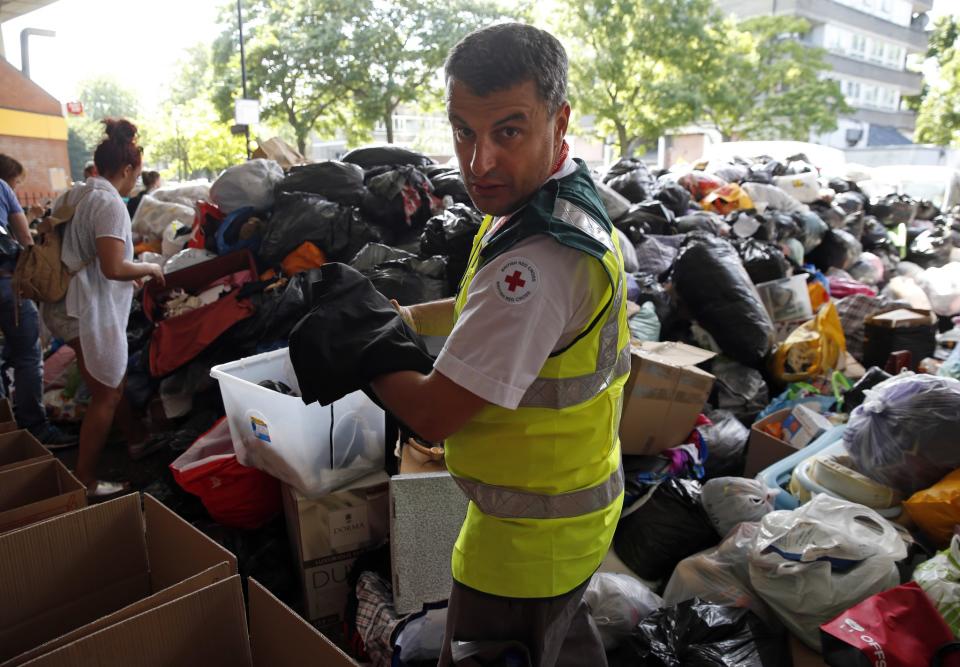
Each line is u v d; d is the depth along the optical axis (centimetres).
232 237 386
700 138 2409
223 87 1905
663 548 239
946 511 209
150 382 362
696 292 389
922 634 165
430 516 210
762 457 300
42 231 286
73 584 167
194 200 572
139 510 177
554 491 113
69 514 164
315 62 1859
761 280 434
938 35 3753
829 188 738
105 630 127
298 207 372
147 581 180
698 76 1894
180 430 328
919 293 542
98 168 295
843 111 2233
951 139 3002
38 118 1862
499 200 105
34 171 1870
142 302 374
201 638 142
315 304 110
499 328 97
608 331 109
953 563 184
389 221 393
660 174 764
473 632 122
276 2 1944
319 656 132
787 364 371
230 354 348
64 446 378
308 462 221
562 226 99
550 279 98
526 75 95
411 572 210
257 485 253
